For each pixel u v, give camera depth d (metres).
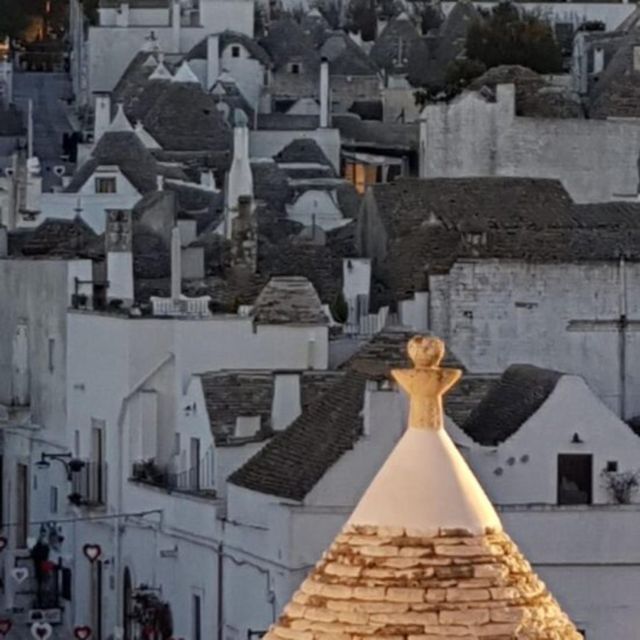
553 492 156.12
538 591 57.28
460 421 161.88
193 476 177.62
